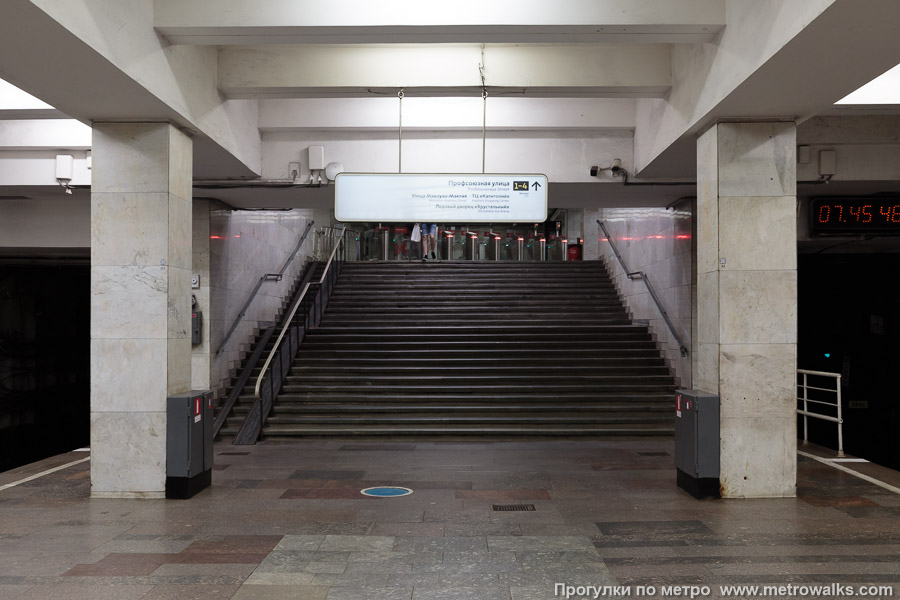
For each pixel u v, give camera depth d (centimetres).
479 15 576
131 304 659
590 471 768
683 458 671
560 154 928
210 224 1064
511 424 1023
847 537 515
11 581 427
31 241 1170
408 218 741
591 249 2144
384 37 606
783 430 642
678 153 793
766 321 644
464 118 903
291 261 1576
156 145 663
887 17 447
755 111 631
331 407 1055
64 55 508
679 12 587
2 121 904
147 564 459
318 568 450
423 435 997
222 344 1121
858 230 1073
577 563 458
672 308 1166
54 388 1984
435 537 520
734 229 648
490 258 2378
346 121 905
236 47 749
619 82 746
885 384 1770
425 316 1416
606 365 1201
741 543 501
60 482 720
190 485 651
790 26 480
